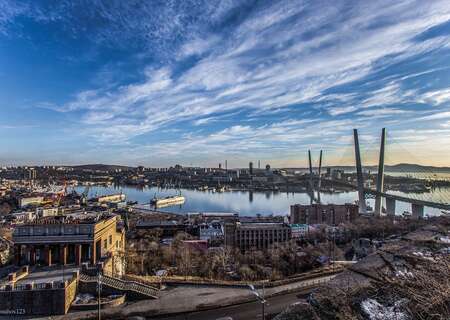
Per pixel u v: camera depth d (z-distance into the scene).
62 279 46.75
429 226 79.56
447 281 31.98
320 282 59.25
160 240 173.50
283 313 38.34
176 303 47.16
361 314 36.16
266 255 111.56
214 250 123.88
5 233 111.12
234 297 49.94
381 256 52.72
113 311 43.62
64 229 54.78
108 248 64.75
